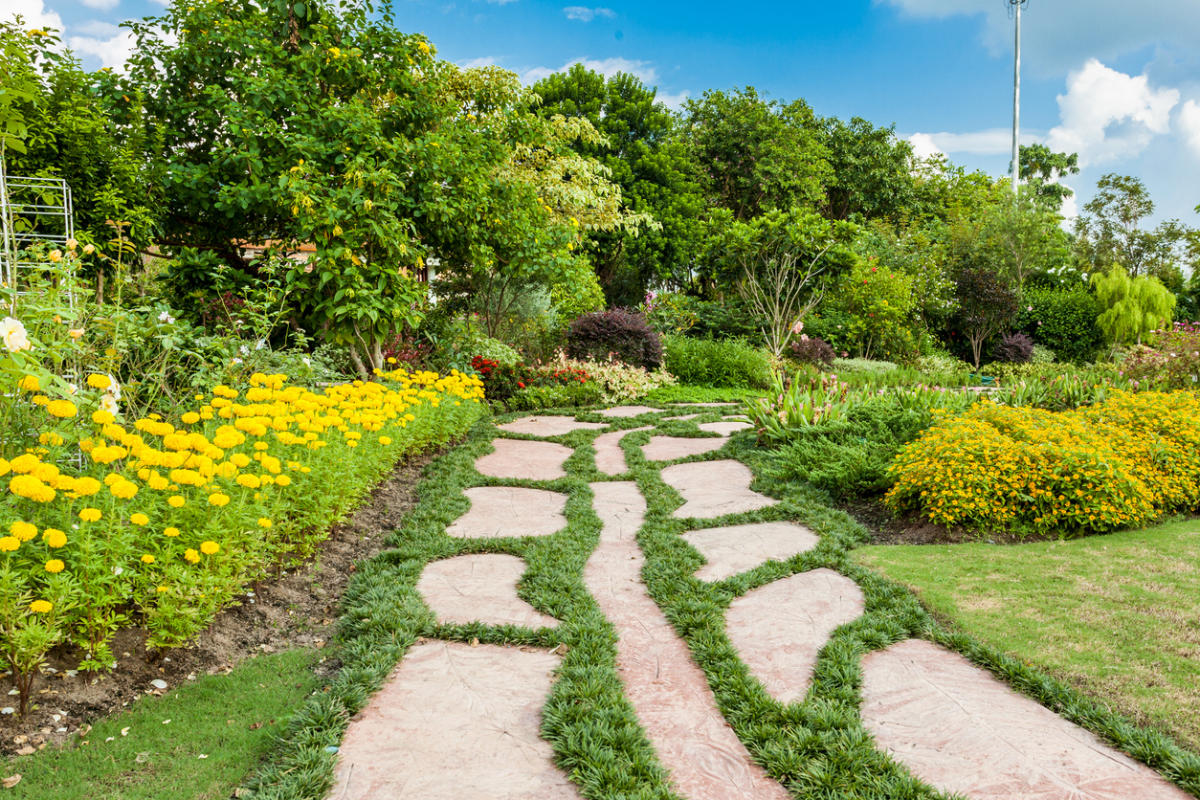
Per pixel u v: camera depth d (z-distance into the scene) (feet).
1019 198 71.10
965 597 10.88
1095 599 10.73
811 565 12.41
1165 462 16.46
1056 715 7.73
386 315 22.21
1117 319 64.13
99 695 7.88
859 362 50.11
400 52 24.86
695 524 14.97
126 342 13.97
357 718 7.70
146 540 8.53
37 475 7.71
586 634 9.61
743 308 53.93
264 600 10.63
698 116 83.10
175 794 6.50
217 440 10.37
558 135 47.91
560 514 15.84
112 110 22.93
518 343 40.24
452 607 10.63
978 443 15.21
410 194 23.53
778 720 7.58
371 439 15.58
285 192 20.72
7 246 11.96
